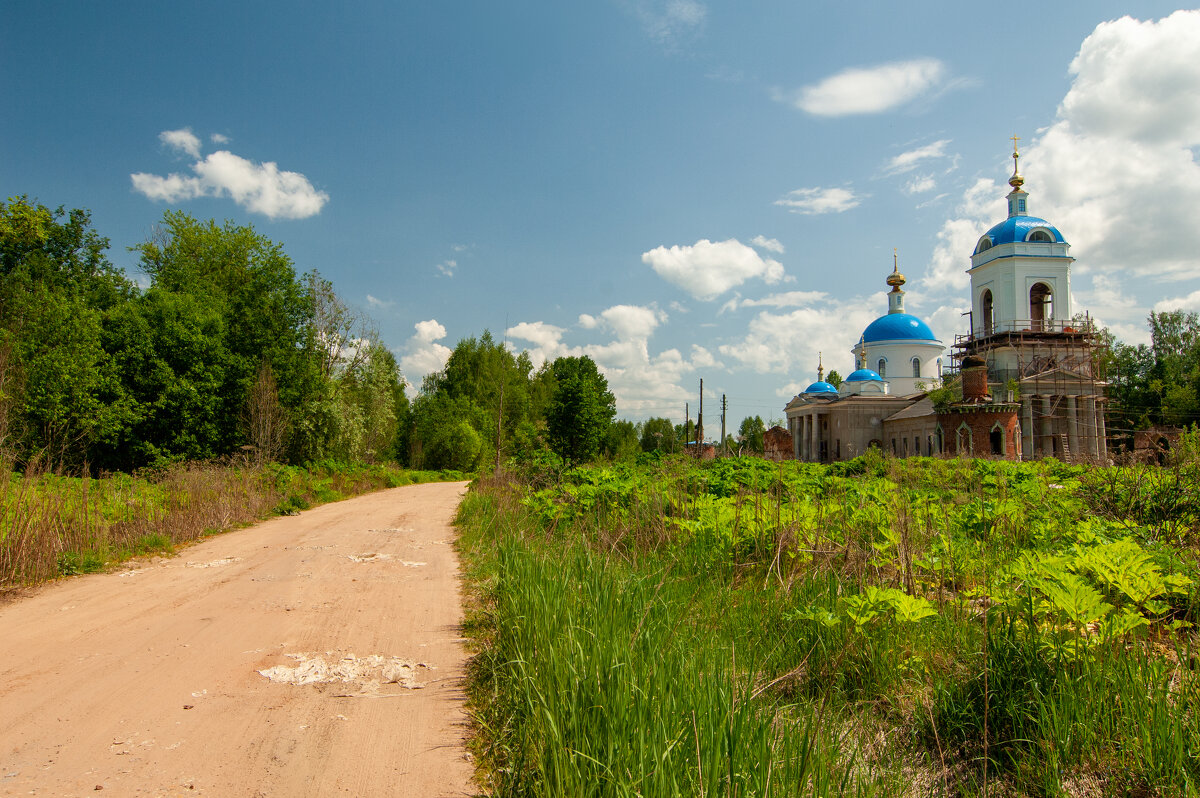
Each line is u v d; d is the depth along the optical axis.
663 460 18.55
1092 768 3.67
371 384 43.22
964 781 3.72
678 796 2.65
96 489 13.80
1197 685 3.95
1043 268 57.59
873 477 15.59
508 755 3.81
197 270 37.28
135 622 6.98
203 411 29.59
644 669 3.70
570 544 9.09
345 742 4.13
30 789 3.50
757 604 6.07
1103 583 4.98
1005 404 45.16
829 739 3.56
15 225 33.06
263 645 6.16
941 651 4.93
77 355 25.22
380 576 9.51
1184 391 59.09
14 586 8.67
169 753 3.96
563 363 71.19
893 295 72.38
